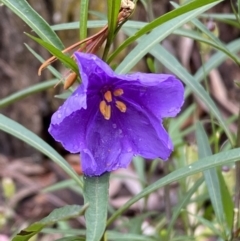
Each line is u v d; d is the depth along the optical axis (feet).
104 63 0.39
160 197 1.05
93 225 0.39
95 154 0.43
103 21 0.53
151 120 0.42
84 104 0.37
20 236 0.39
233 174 0.67
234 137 0.62
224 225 0.55
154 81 0.39
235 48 0.66
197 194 0.74
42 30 0.44
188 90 0.69
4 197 1.08
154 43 0.49
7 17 1.13
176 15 0.41
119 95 0.42
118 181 1.12
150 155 0.43
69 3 1.12
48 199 1.10
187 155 0.73
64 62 0.41
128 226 0.82
